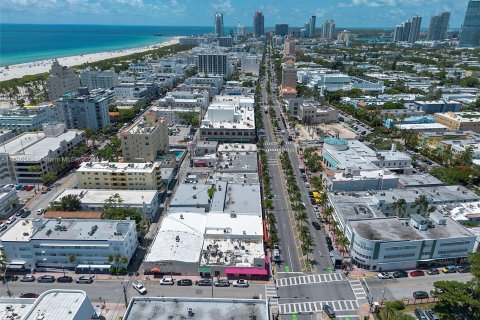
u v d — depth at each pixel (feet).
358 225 549.13
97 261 522.88
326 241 592.19
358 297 476.54
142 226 599.16
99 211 628.69
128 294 478.18
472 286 448.65
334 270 526.57
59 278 502.79
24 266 522.06
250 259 520.01
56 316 373.20
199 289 488.44
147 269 513.86
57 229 538.88
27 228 551.59
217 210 616.80
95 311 420.36
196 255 520.42
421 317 434.30
